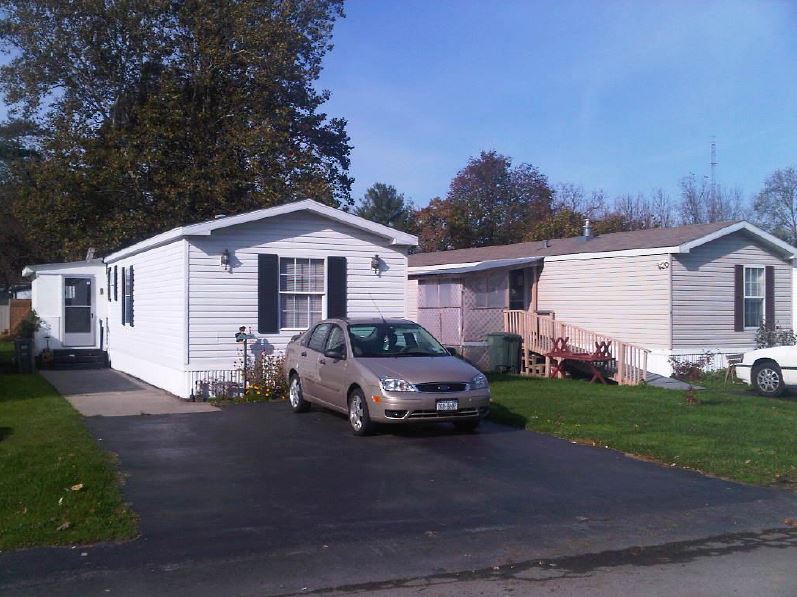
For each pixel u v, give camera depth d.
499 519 7.95
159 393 16.98
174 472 9.67
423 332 13.43
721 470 10.01
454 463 10.34
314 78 31.72
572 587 6.14
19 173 30.48
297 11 31.14
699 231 21.25
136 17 27.52
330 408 13.13
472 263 25.61
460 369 12.07
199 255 15.98
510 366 21.45
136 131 27.62
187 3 27.97
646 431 12.35
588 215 47.16
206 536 7.26
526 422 13.06
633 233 23.53
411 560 6.71
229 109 28.28
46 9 28.03
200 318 15.98
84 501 8.12
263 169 27.33
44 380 19.02
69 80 28.86
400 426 12.90
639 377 18.62
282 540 7.18
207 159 27.52
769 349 17.38
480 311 22.64
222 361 16.14
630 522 7.93
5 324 35.00
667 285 20.53
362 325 13.16
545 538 7.38
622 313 21.61
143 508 8.13
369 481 9.37
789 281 22.72
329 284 17.20
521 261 23.27
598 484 9.40
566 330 20.91
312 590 6.02
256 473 9.69
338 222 17.27
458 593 6.00
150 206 27.61
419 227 44.66
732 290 21.64
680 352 20.61
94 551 6.82
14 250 38.12
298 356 14.25
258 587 6.06
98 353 23.83
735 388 18.55
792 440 11.73
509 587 6.13
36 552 6.78
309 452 10.91
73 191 27.27
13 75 28.42
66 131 27.89
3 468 9.37
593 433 12.16
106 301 24.28
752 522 7.98
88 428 12.55
